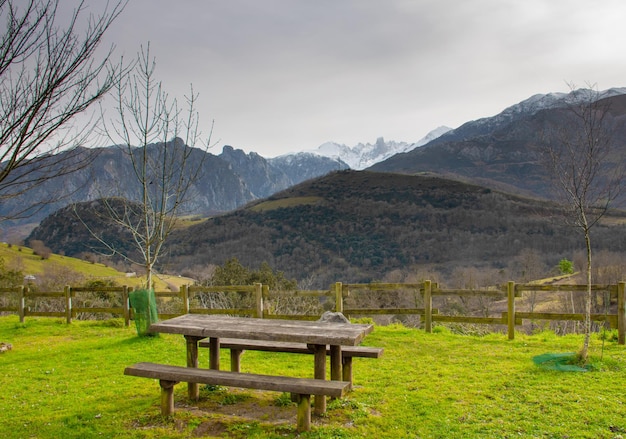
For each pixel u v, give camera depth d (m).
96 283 31.14
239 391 6.88
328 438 5.27
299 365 8.40
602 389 6.68
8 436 5.59
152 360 9.12
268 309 12.44
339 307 11.23
